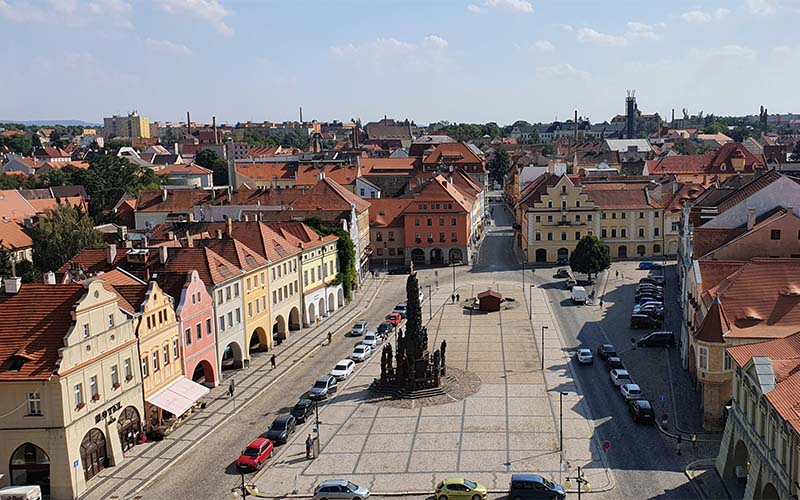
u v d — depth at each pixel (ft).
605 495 201.05
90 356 221.66
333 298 435.53
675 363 314.55
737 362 201.16
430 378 288.92
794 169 441.27
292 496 207.00
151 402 250.98
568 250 572.51
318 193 514.27
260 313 346.13
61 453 209.87
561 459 220.84
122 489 213.46
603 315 403.34
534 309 422.41
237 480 217.15
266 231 375.86
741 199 337.11
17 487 202.18
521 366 316.40
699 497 197.98
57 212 472.03
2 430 210.79
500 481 211.61
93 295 225.15
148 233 447.83
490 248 643.04
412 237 579.48
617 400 273.75
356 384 302.04
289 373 319.47
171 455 235.81
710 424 242.99
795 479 155.74
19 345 216.13
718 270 284.82
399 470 221.05
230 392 287.48
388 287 500.33
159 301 261.65
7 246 479.82
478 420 257.96
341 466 225.35
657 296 426.51
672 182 614.34
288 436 249.14
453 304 440.86
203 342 293.84
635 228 572.51
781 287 255.09
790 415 158.71
